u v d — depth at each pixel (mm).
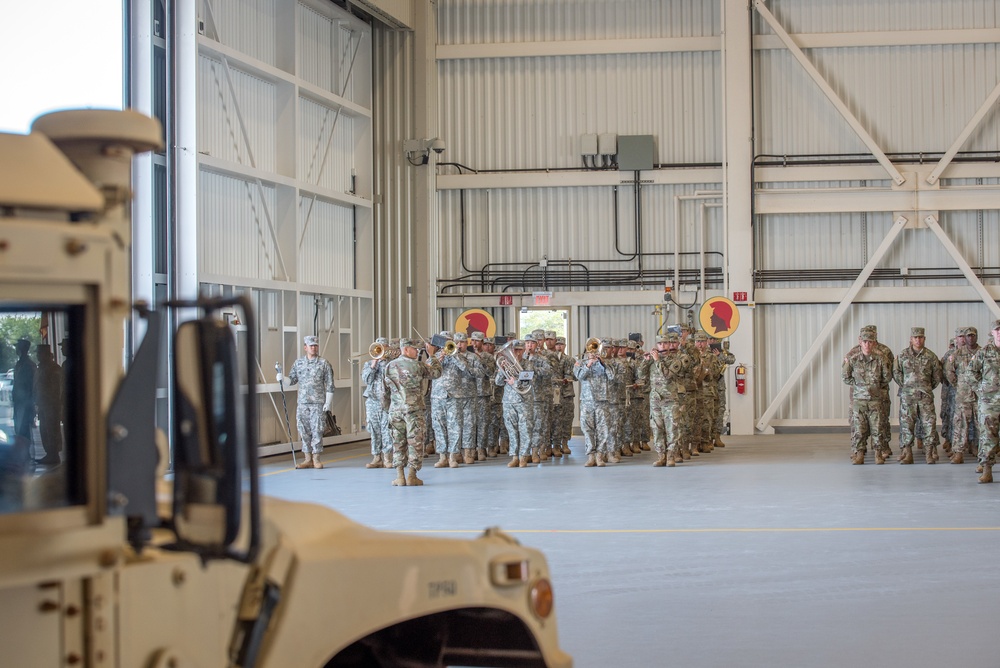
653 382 17297
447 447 17547
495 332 22609
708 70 24469
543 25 24797
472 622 3730
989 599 7508
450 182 24797
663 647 6293
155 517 2387
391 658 3684
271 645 2613
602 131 24688
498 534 3549
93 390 2268
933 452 17141
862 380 17078
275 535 2727
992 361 14562
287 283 19891
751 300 23656
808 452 19406
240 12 19062
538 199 24859
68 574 2199
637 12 24656
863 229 23797
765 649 6234
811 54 24031
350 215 23344
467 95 25000
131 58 16172
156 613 2410
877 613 7109
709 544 9789
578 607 7340
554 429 19906
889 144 23844
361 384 23281
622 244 24625
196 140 16734
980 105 23641
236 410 2354
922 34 23625
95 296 2283
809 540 9953
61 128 2383
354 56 23328
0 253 2129
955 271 23562
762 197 23844
